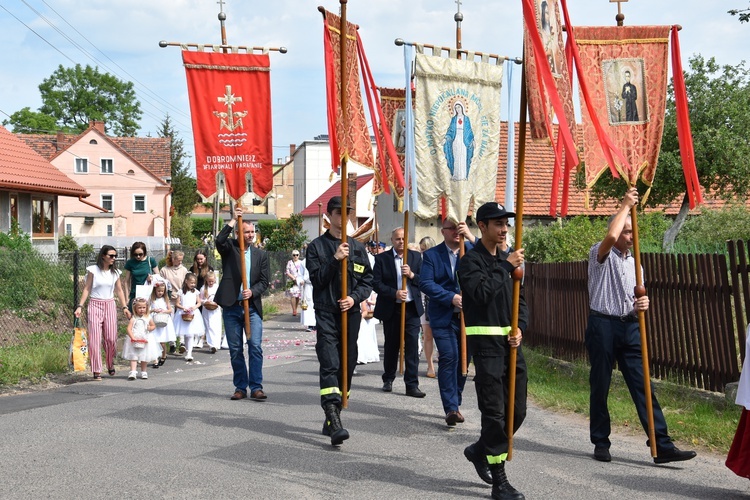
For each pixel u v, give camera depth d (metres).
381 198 38.94
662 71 7.19
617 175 6.84
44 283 16.73
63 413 8.73
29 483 5.95
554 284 12.94
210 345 15.98
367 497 5.68
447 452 7.06
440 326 8.26
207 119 9.95
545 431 7.91
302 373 12.35
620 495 5.71
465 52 10.34
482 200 10.51
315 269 7.61
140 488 5.84
